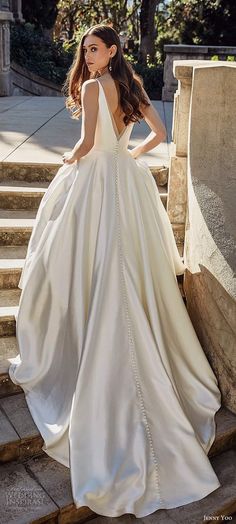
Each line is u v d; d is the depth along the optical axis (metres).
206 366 3.10
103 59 2.77
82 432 2.58
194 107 3.14
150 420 2.71
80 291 2.79
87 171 2.86
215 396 3.07
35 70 11.88
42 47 12.38
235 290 2.84
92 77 2.90
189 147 3.22
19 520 2.39
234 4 15.12
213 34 15.71
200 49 9.07
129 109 2.82
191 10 16.11
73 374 2.79
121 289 2.74
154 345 2.76
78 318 2.78
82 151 2.77
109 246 2.76
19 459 2.73
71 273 2.85
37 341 2.96
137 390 2.71
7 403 2.96
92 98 2.72
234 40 15.62
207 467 2.70
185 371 3.03
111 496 2.51
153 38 18.30
